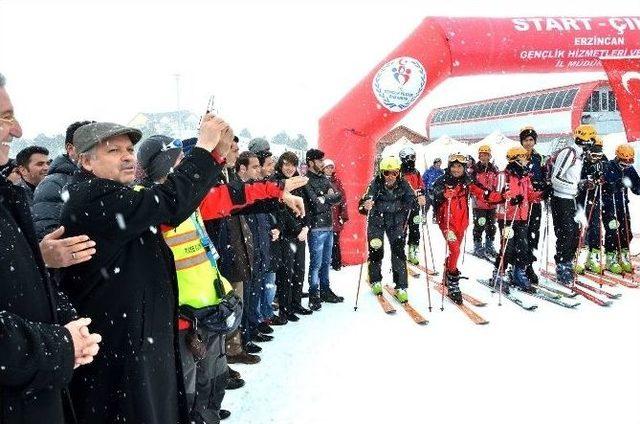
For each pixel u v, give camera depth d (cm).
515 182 525
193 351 221
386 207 514
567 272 559
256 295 400
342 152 709
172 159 228
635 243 812
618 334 408
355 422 276
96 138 161
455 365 353
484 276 632
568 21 689
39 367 105
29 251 119
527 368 344
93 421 162
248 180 398
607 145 1504
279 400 305
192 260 226
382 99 687
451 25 676
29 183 352
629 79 677
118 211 151
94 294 160
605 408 285
